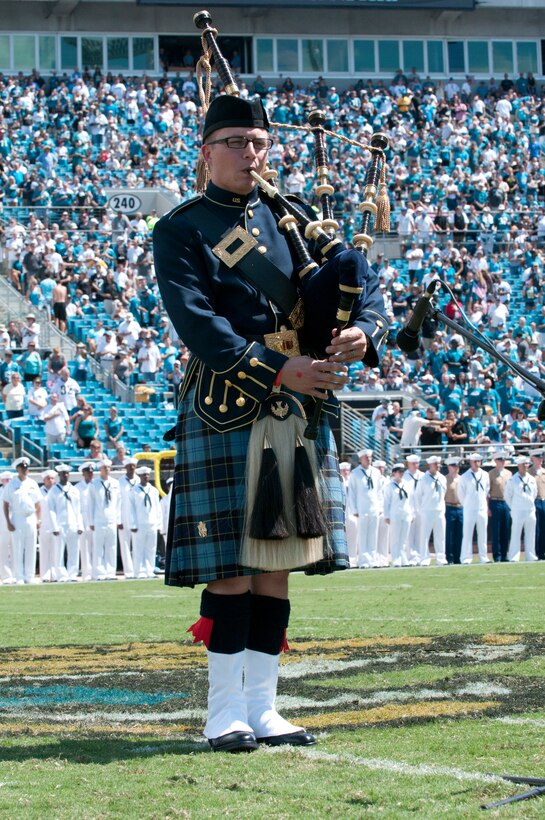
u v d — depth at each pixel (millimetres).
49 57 68000
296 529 7621
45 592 26906
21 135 59562
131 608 20250
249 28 70938
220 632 7820
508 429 45188
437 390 46656
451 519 37094
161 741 8016
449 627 14594
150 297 48250
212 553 7703
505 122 68938
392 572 30609
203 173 8648
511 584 23516
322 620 16141
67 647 13859
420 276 54094
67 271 49219
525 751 7281
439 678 10289
